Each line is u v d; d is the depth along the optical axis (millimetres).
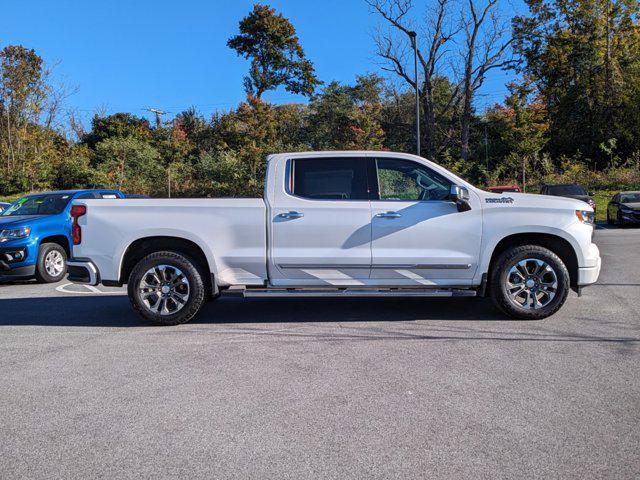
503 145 41000
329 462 3078
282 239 6203
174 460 3143
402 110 53750
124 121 53156
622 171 34156
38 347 5590
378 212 6160
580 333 5676
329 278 6234
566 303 7184
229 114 44844
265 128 39562
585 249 6219
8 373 4754
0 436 3508
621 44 41938
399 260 6156
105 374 4672
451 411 3738
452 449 3199
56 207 11422
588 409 3727
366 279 6242
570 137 43062
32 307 7895
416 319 6473
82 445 3357
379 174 6344
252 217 6227
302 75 55469
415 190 6324
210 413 3797
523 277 6211
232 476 2949
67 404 4016
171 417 3742
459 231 6160
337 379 4414
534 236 6359
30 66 36906
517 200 6234
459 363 4750
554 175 35125
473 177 39219
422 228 6152
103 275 6344
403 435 3391
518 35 43031
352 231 6160
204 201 6309
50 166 37219
